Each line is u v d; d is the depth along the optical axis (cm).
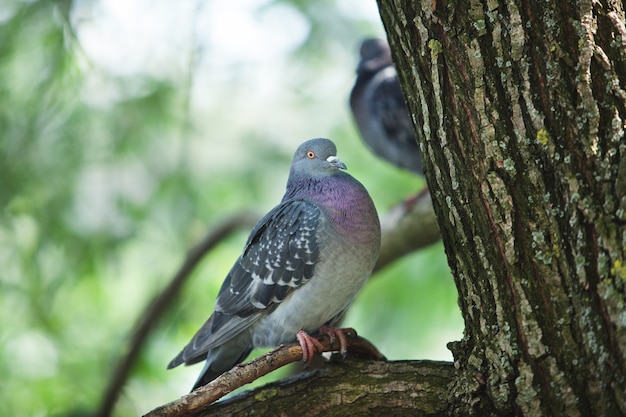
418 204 1060
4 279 1165
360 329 1288
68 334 1226
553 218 534
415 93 585
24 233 1184
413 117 595
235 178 1400
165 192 1253
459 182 567
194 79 1261
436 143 578
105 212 1203
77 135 1188
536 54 539
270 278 782
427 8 562
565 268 530
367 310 1291
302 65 1489
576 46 531
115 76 1230
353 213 774
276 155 1430
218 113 1455
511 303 550
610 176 519
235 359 839
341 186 792
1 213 1127
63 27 1107
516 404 551
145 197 1249
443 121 568
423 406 606
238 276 811
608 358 512
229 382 612
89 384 1173
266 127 1463
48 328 1183
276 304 789
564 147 532
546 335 536
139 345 1088
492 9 545
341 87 1535
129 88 1230
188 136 1276
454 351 591
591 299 520
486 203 554
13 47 1112
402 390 617
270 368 636
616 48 530
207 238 1135
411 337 1271
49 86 1127
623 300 504
